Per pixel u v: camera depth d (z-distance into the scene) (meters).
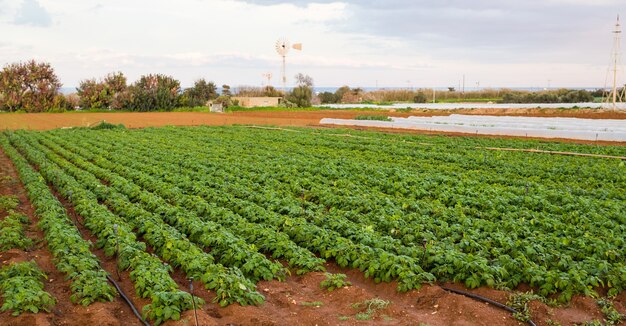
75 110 96.75
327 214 15.72
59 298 10.71
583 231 13.80
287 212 16.42
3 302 9.86
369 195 18.05
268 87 118.00
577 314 9.84
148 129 52.00
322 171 23.42
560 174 23.39
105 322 9.45
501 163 26.22
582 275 10.73
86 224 15.52
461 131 45.56
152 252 13.82
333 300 10.79
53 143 39.47
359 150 33.81
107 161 28.62
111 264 13.01
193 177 23.05
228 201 17.42
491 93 136.75
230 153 31.53
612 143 37.09
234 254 12.11
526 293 10.34
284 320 9.80
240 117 71.38
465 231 13.80
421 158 29.30
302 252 12.66
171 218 15.46
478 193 18.12
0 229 15.17
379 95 133.88
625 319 9.65
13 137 44.91
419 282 11.00
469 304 9.99
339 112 78.06
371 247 12.70
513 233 13.26
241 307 10.00
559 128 43.62
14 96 90.69
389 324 9.49
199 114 79.69
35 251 13.85
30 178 23.44
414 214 15.07
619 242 12.75
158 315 9.44
